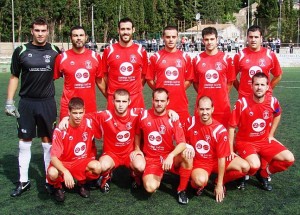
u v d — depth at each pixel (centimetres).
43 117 470
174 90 546
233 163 454
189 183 494
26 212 413
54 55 473
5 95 1308
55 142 442
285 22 5756
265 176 482
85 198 453
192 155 434
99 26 5184
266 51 552
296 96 1336
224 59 541
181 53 552
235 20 8225
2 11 4062
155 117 458
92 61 506
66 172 423
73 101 435
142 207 424
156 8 6588
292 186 489
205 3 7325
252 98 480
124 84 534
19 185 470
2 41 4247
